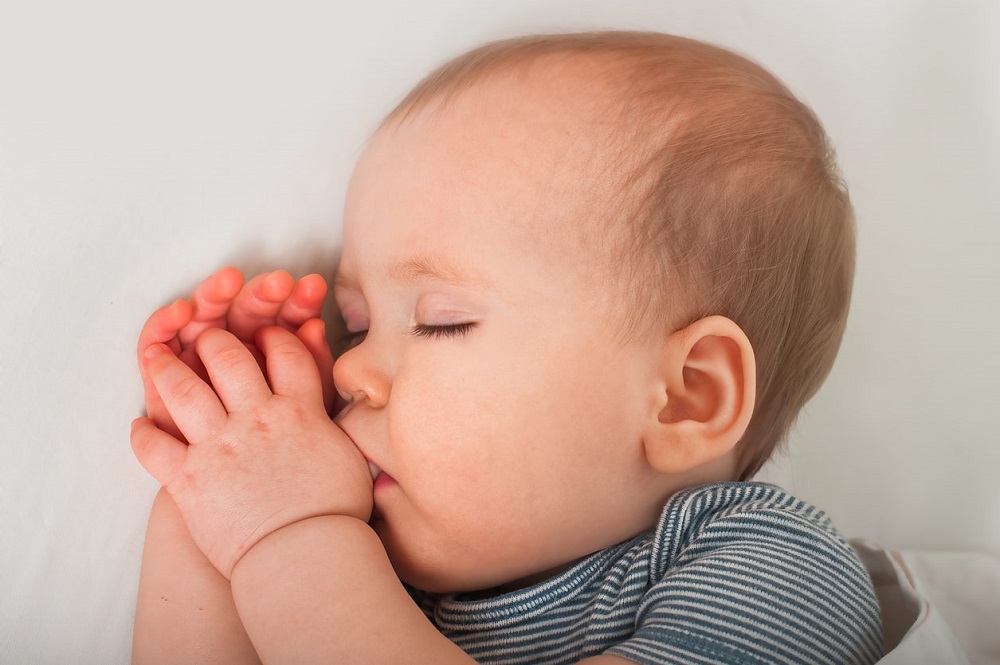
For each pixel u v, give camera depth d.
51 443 0.80
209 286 0.86
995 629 1.16
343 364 0.90
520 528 0.89
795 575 0.83
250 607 0.81
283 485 0.85
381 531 0.90
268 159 0.90
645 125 0.90
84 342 0.81
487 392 0.85
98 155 0.79
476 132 0.90
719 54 1.00
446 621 0.95
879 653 0.85
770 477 1.28
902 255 1.32
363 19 0.95
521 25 1.08
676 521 0.90
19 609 0.81
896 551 1.21
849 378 1.33
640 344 0.88
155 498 0.90
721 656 0.77
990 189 1.33
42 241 0.77
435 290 0.87
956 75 1.31
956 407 1.33
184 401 0.86
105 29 0.79
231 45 0.86
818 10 1.26
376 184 0.92
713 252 0.91
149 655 0.85
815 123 1.03
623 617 0.88
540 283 0.86
